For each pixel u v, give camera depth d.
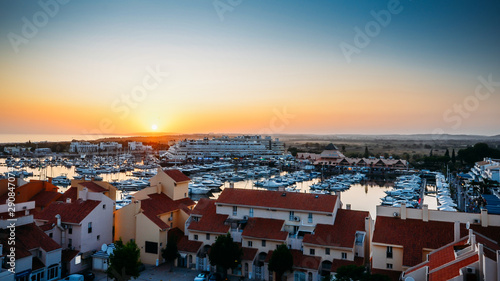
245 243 72.94
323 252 67.56
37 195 96.81
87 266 73.44
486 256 41.75
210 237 75.81
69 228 73.44
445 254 52.72
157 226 75.75
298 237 72.38
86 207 76.12
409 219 66.31
